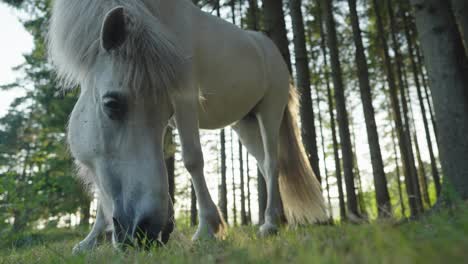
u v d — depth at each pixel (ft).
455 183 12.98
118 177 6.58
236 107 11.32
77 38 6.98
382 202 29.60
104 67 6.64
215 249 5.32
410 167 40.73
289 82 14.16
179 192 55.88
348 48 42.68
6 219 15.21
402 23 40.55
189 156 8.22
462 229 3.01
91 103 7.07
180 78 6.66
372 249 3.16
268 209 12.02
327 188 49.49
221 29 10.75
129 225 6.12
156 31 6.52
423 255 2.43
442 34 13.96
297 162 13.78
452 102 13.44
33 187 17.56
